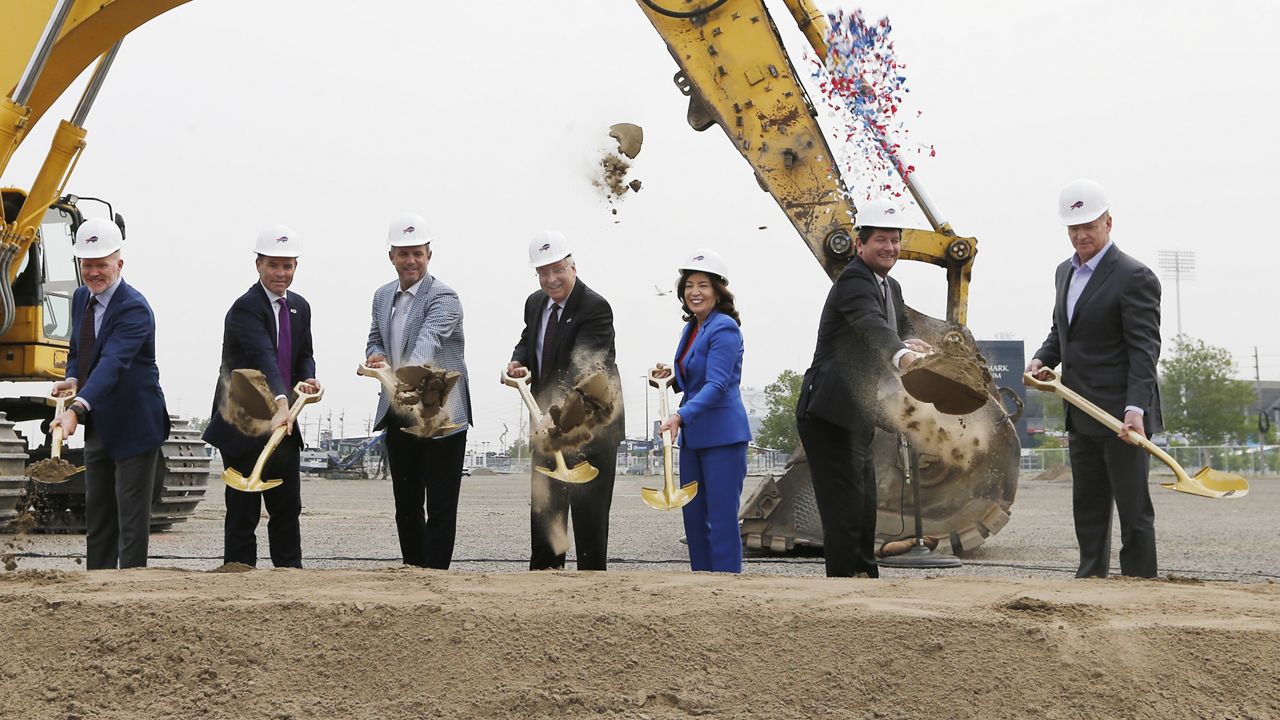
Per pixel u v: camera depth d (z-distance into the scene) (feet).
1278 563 29.60
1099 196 16.98
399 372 17.66
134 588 13.12
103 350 18.95
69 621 11.63
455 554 31.58
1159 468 132.36
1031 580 14.03
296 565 19.52
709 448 18.03
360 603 11.60
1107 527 17.33
